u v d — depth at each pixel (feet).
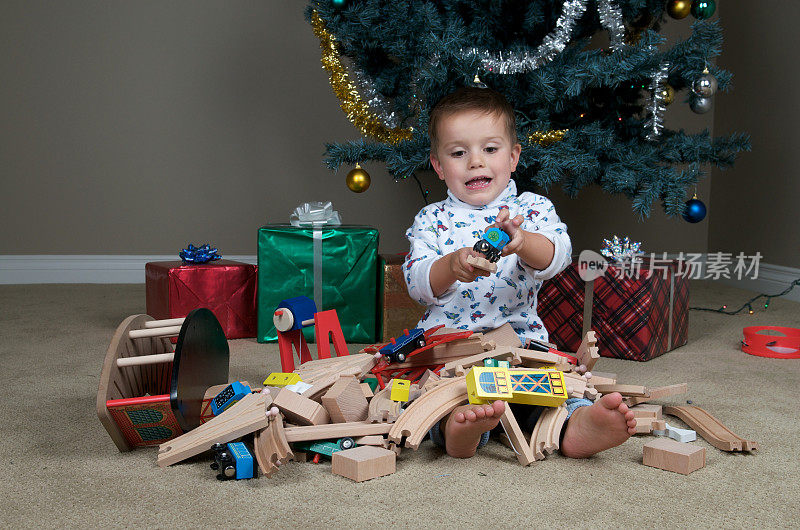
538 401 3.08
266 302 5.91
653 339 5.36
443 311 4.03
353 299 5.96
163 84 9.14
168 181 9.26
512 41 6.29
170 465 3.10
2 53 8.91
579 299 5.50
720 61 9.44
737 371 4.97
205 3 9.11
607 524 2.52
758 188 8.66
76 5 8.95
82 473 3.01
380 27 5.94
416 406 3.13
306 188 9.41
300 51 9.28
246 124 9.29
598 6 5.87
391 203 9.47
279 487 2.85
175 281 5.95
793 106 7.98
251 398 3.21
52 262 9.20
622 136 6.49
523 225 4.06
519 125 5.98
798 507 2.69
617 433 2.97
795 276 8.02
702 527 2.51
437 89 5.98
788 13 8.04
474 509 2.64
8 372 4.79
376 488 2.83
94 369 4.88
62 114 9.06
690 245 9.78
